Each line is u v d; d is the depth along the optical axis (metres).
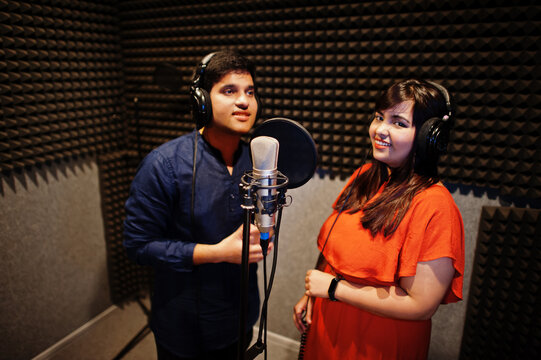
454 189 1.76
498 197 1.68
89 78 2.29
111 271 2.64
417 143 0.96
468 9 1.55
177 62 2.29
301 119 2.00
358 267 1.07
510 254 1.70
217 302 1.28
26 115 1.94
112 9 2.39
